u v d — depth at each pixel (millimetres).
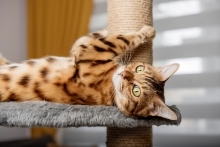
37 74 637
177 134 1315
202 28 1299
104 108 594
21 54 1593
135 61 687
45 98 624
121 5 692
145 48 694
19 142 1148
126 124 595
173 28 1348
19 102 598
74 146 1417
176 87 1326
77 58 641
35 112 556
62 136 1502
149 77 648
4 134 1475
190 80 1307
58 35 1514
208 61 1282
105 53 644
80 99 633
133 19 689
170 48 1349
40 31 1559
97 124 574
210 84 1274
